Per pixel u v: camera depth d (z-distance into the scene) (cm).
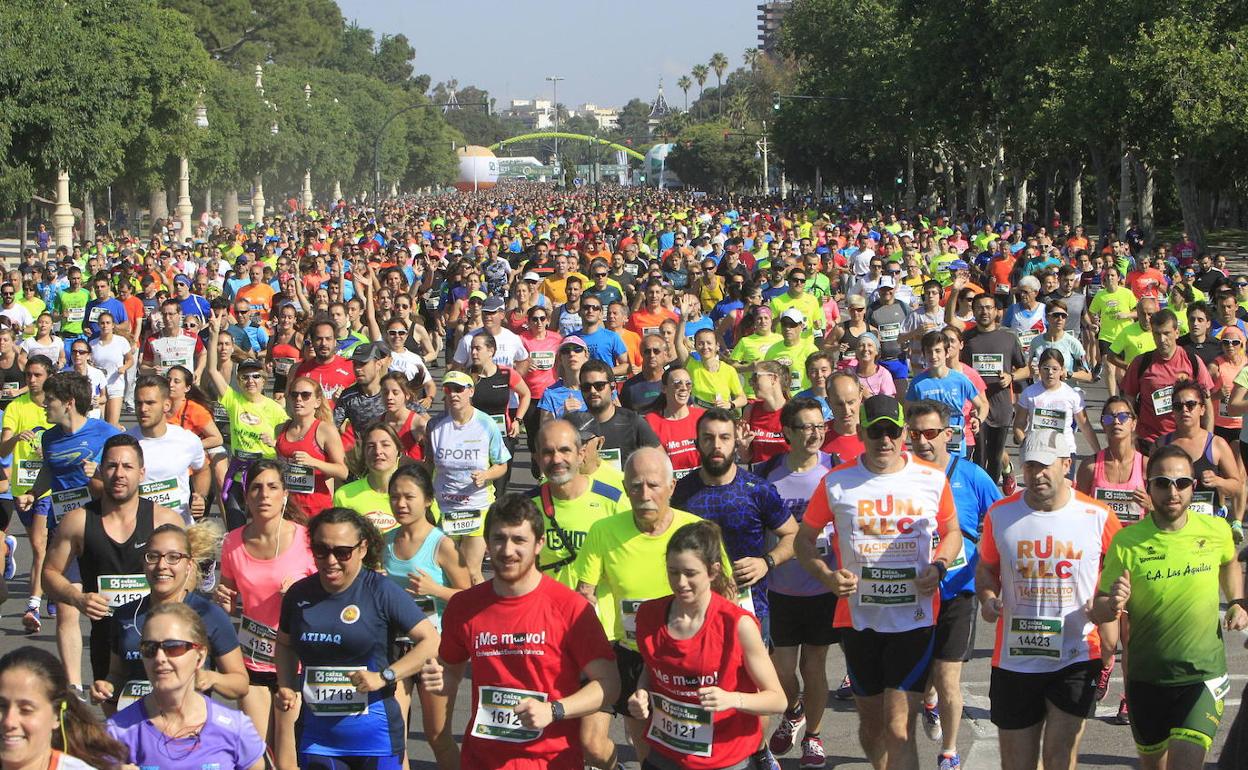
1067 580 647
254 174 8494
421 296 2241
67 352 1659
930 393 1125
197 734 522
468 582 754
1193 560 644
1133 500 862
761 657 564
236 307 1702
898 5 6103
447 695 610
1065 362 1371
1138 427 1202
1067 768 652
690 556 554
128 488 725
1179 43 3847
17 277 2677
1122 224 4950
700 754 570
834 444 916
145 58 5341
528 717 561
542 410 1144
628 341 1448
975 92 5656
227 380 1353
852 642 689
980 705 841
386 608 618
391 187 15062
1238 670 906
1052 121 4525
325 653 616
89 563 734
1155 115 3969
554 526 769
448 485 995
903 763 684
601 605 681
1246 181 5522
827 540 767
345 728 621
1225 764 523
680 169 15475
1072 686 648
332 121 10150
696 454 1004
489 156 16862
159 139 5644
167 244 4006
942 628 709
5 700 433
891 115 6775
